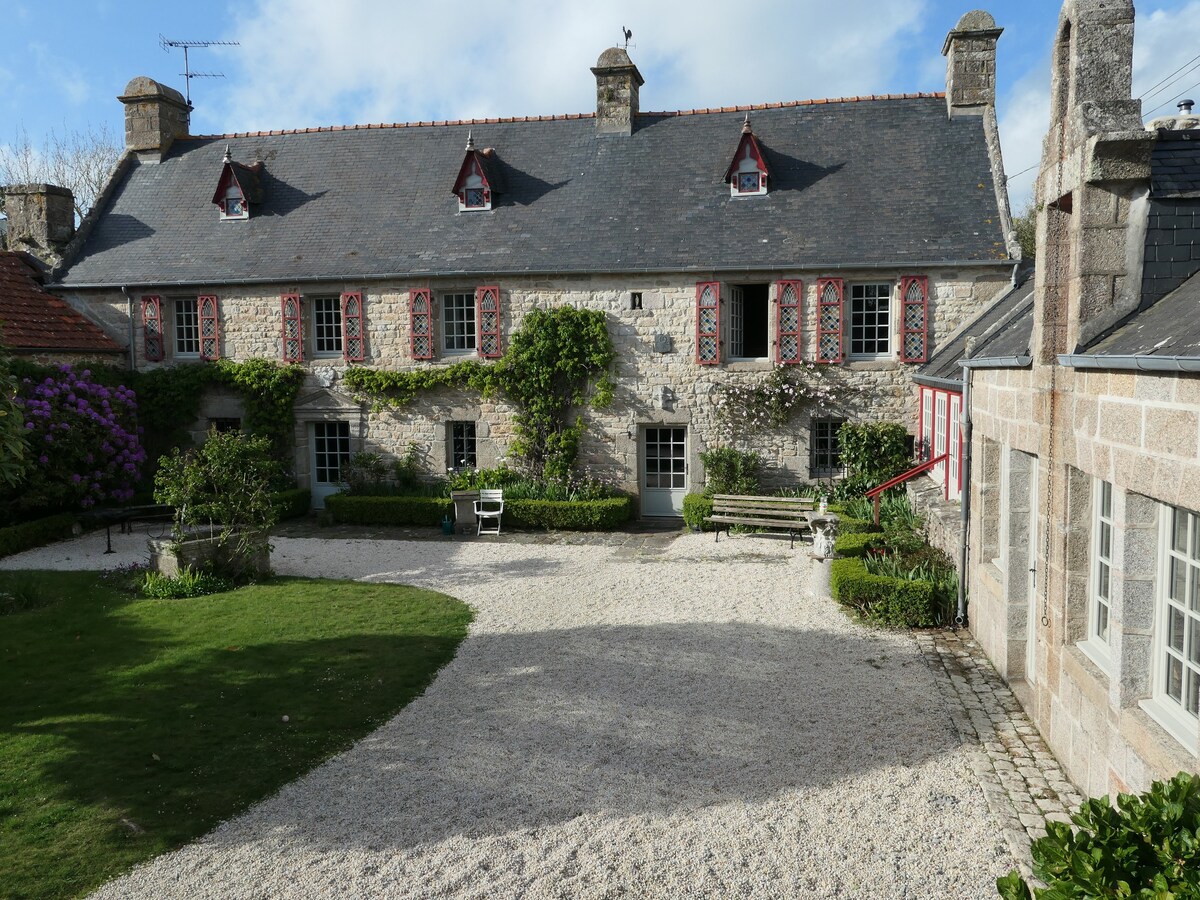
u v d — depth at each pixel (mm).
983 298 15000
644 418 16438
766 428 15953
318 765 6469
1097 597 5887
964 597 9336
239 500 12031
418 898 4820
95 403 16219
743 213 16297
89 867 5168
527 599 11086
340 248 17500
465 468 17578
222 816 5754
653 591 11289
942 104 17094
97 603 10953
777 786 5992
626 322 16328
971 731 6754
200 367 17859
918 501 12641
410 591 11547
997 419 7883
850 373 15672
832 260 15266
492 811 5754
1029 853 5047
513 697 7695
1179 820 3195
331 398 17703
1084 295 5582
